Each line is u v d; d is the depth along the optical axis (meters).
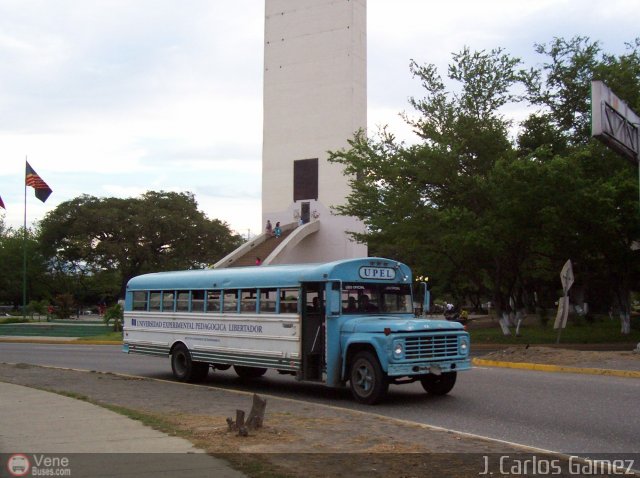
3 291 84.75
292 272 13.91
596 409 11.62
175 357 16.98
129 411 10.62
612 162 27.17
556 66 32.38
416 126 34.88
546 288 53.94
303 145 63.53
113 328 41.12
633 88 27.64
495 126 30.41
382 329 12.30
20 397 12.29
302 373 13.44
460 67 31.45
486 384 15.12
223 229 84.50
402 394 13.89
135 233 76.75
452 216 27.52
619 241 28.42
